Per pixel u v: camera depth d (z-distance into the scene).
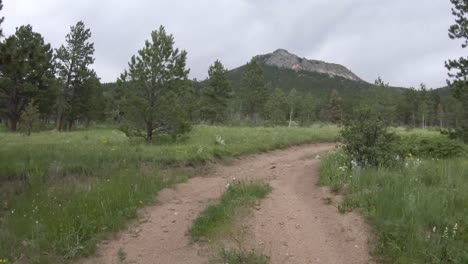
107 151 12.59
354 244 5.67
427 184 8.50
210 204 7.92
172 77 16.44
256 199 8.09
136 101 15.51
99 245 5.95
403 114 70.62
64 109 40.34
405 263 4.82
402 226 5.67
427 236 5.43
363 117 11.20
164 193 9.05
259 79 53.50
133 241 6.17
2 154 11.02
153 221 7.09
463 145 14.83
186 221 7.07
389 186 7.62
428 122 79.88
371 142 10.77
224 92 43.72
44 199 7.48
